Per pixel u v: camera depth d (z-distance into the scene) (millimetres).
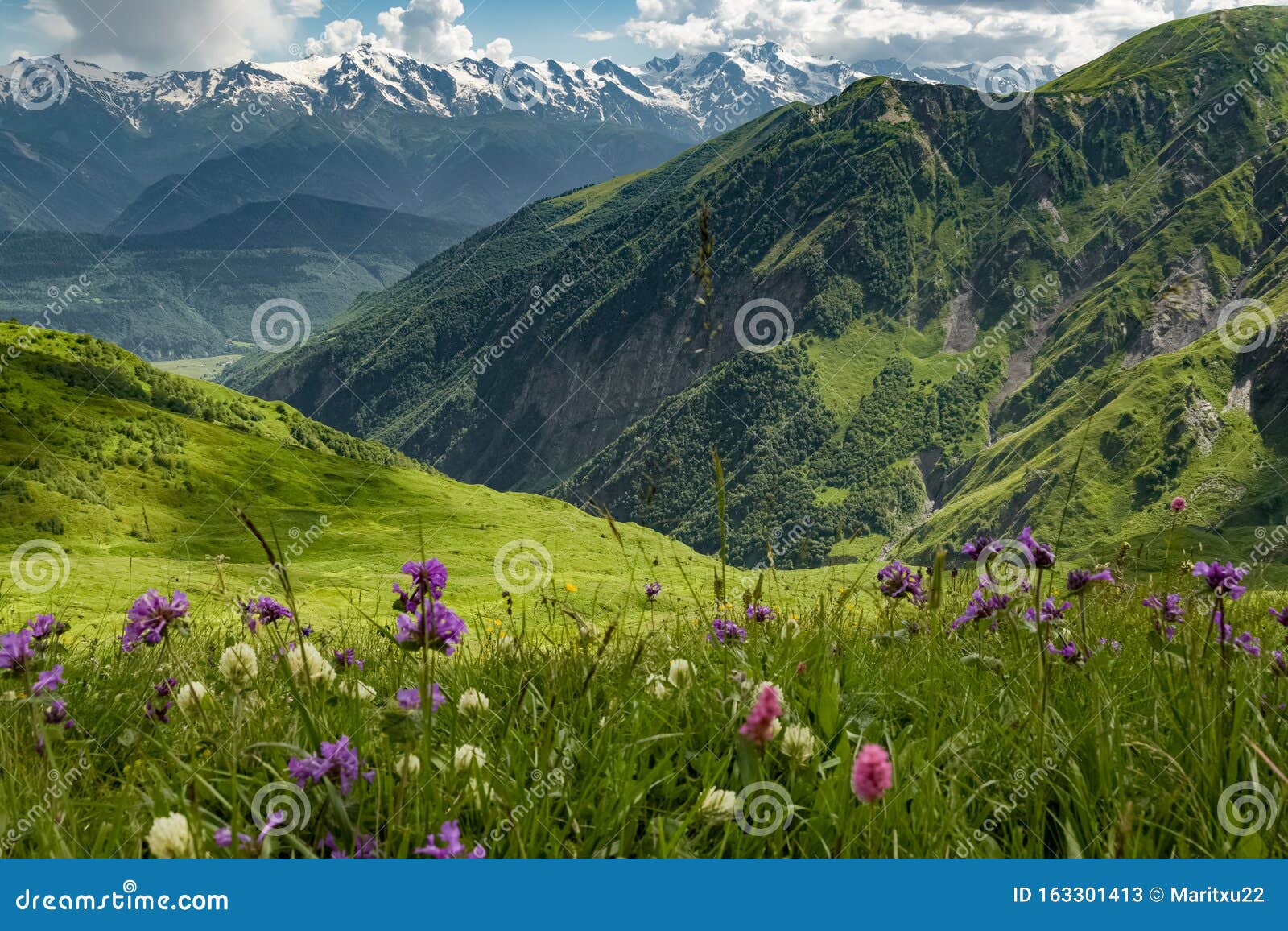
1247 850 2898
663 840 3033
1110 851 2854
